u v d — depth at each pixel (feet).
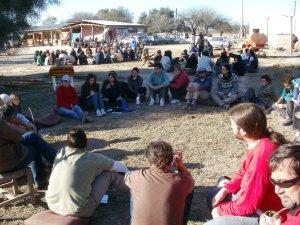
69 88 31.73
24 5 54.54
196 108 34.83
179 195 12.21
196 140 25.90
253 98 33.42
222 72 35.12
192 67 61.11
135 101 37.78
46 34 235.40
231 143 25.09
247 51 61.72
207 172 20.42
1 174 16.34
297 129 26.11
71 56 91.09
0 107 22.03
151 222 12.04
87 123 30.63
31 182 16.88
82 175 14.34
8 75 72.33
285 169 7.15
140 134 27.55
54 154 18.06
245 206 10.84
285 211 7.96
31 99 42.39
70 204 14.19
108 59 93.97
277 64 73.77
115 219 16.02
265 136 10.84
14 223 15.79
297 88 27.40
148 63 81.56
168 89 37.63
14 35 56.08
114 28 207.21
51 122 30.01
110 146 25.08
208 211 16.26
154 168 12.50
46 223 13.85
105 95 33.99
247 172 10.84
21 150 16.83
